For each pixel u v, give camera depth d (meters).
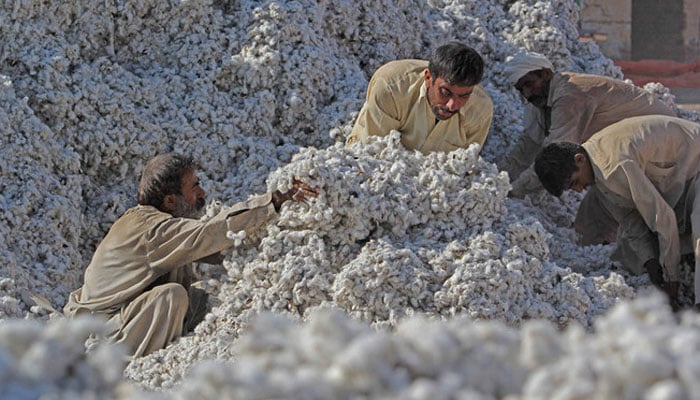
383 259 6.03
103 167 7.81
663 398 2.74
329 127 8.19
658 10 22.19
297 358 3.20
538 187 8.07
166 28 8.39
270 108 8.16
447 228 6.39
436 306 5.98
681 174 7.00
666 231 6.80
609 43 20.67
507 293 6.09
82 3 8.10
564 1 9.88
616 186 6.87
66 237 7.40
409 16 9.22
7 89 7.50
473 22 9.47
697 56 22.19
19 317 6.44
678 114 9.59
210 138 8.01
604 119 7.91
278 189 6.34
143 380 5.97
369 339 3.10
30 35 7.83
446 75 6.76
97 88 7.79
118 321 6.32
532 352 3.15
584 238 7.89
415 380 3.11
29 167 7.36
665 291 6.92
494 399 3.08
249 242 6.41
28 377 3.10
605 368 2.89
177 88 8.15
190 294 6.68
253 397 2.98
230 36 8.32
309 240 6.26
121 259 6.44
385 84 7.09
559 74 7.99
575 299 6.29
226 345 5.99
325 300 6.09
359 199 6.28
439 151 7.10
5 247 7.01
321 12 8.61
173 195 6.61
